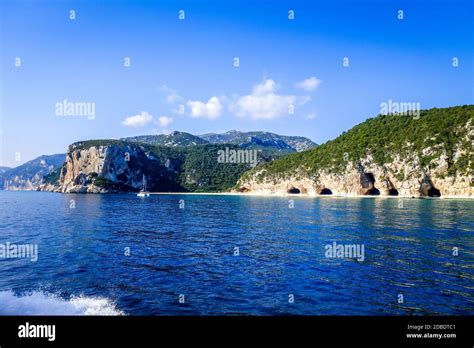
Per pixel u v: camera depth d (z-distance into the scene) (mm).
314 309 15008
